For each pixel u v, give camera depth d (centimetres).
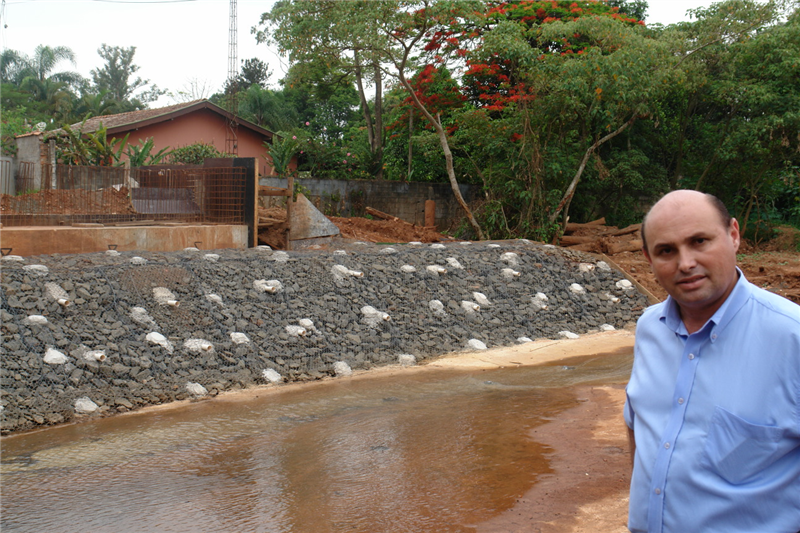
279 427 646
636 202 2116
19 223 1142
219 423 661
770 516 176
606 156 2073
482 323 1103
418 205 2162
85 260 934
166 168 1469
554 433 593
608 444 554
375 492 471
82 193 1353
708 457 181
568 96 1566
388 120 3064
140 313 847
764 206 2169
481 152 1870
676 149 2188
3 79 5281
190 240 1191
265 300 972
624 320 1241
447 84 2120
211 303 920
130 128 2225
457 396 759
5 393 662
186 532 413
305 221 1453
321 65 1658
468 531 404
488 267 1276
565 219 1750
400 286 1125
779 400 175
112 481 505
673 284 187
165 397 736
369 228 1827
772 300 183
